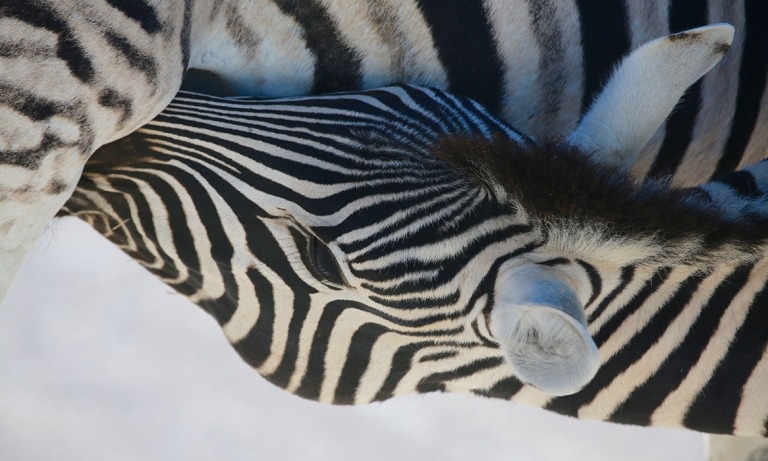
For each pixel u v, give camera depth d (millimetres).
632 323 4484
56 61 4387
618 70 4480
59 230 4758
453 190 4449
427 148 4484
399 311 4469
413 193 4457
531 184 4406
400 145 4484
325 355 4531
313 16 4516
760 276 4473
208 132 4492
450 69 4566
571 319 4320
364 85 4555
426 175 4461
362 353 4520
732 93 4676
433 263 4445
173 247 4539
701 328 4488
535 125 4613
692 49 4461
